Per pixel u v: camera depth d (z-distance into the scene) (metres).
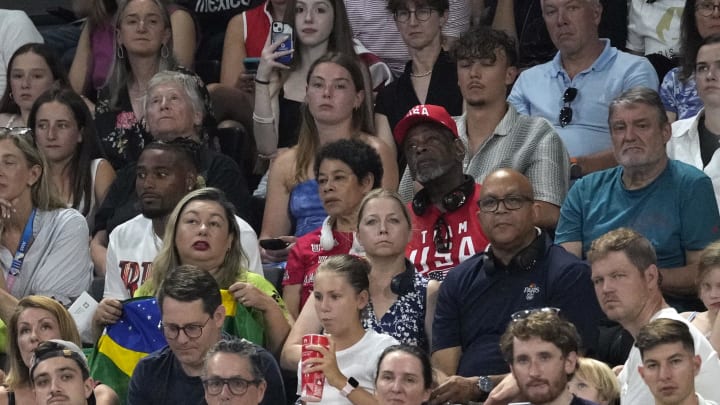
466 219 27.09
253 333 25.81
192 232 26.44
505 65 28.95
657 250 26.41
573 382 22.56
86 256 29.56
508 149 28.78
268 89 32.88
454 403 24.00
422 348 25.50
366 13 34.75
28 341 25.56
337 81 29.91
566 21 31.09
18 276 29.02
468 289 25.14
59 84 34.22
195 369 24.45
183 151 28.58
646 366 21.09
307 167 30.05
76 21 39.53
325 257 27.55
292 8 33.38
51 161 31.75
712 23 30.55
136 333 26.00
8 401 25.72
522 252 24.86
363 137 30.06
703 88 28.58
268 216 30.22
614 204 26.91
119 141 33.22
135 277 28.20
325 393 23.56
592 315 24.59
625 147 26.50
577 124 31.09
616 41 34.00
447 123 27.22
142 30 33.47
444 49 32.34
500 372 24.58
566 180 28.83
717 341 23.20
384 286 25.62
